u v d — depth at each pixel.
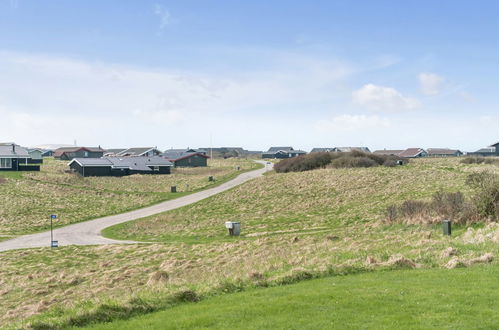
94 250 40.12
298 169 95.50
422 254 20.25
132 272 28.61
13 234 53.44
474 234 25.77
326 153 99.06
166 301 14.88
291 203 63.34
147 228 54.50
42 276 31.33
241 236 42.75
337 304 13.34
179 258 32.50
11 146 105.00
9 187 80.19
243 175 100.06
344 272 17.80
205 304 14.40
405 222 35.62
